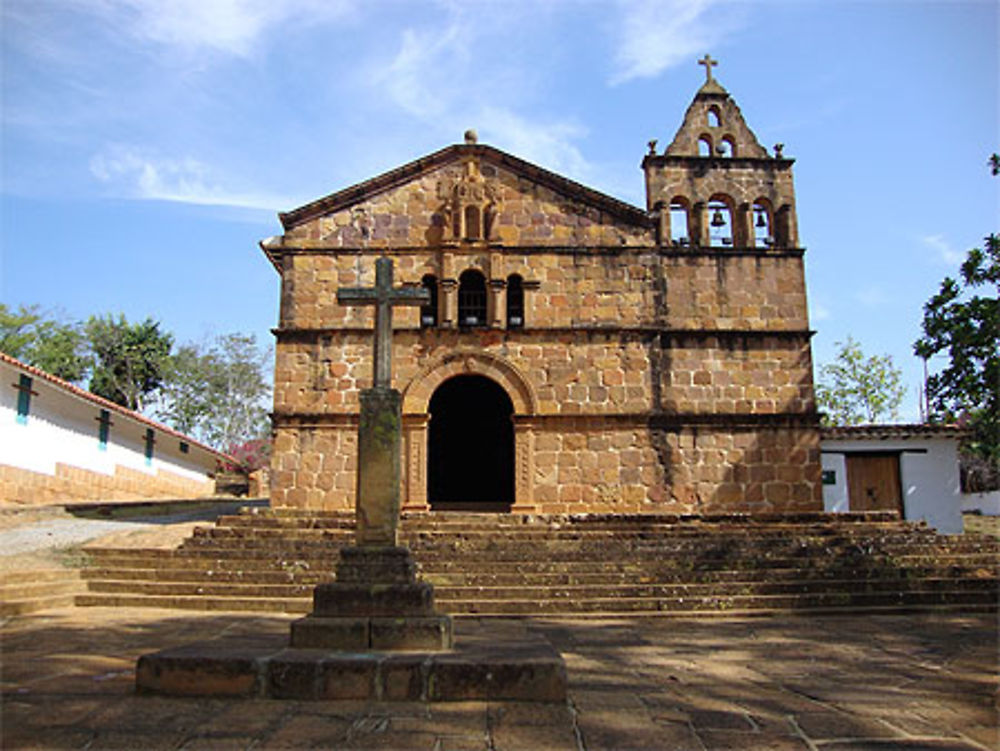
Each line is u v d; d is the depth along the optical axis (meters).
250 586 15.06
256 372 57.97
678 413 21.91
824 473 25.91
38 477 25.47
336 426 21.45
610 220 23.05
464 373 21.97
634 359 22.20
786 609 14.97
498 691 7.86
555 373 22.05
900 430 25.75
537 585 15.70
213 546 17.19
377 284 10.48
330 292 22.34
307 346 21.95
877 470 26.06
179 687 7.91
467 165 23.08
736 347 22.44
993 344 21.19
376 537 9.49
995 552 17.84
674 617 14.43
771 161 24.02
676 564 16.61
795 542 17.94
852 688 9.34
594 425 21.75
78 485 28.08
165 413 54.38
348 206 22.86
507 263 22.67
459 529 18.89
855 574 16.42
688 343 22.41
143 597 14.62
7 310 50.06
